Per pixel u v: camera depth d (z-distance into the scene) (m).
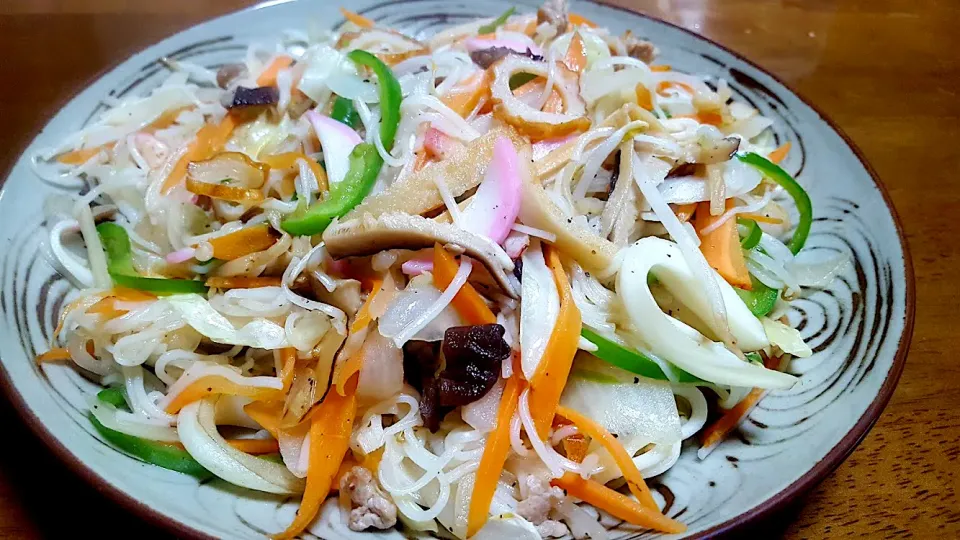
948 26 0.46
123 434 0.24
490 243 0.25
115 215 0.30
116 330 0.26
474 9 0.39
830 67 0.43
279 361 0.26
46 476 0.24
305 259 0.26
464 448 0.24
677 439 0.25
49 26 0.41
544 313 0.25
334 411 0.24
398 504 0.24
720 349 0.26
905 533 0.25
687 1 0.48
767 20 0.46
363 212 0.26
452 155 0.26
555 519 0.24
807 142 0.33
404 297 0.24
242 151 0.30
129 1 0.43
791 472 0.23
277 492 0.24
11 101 0.36
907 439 0.27
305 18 0.38
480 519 0.23
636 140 0.29
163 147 0.31
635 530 0.23
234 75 0.34
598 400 0.25
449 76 0.31
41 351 0.25
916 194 0.35
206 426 0.25
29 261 0.27
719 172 0.29
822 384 0.26
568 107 0.30
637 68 0.31
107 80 0.33
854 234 0.30
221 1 0.44
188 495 0.23
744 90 0.35
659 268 0.26
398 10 0.39
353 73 0.31
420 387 0.26
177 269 0.28
